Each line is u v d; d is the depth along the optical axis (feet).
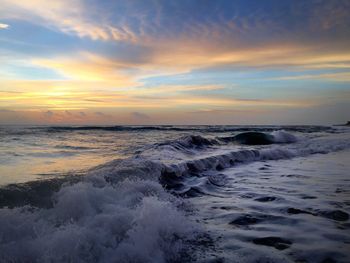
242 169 28.04
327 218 13.48
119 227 11.30
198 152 36.81
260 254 9.95
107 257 9.62
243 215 13.99
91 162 27.89
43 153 33.78
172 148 36.83
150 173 20.38
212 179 22.56
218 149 41.86
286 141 57.36
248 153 34.68
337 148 46.73
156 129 104.94
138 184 17.03
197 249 10.48
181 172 23.24
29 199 13.66
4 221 10.89
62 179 16.31
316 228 12.20
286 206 15.37
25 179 18.98
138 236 10.65
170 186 19.88
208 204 16.02
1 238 10.19
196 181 21.48
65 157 31.19
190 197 17.54
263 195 17.89
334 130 100.83
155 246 10.36
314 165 30.58
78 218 12.23
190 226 12.24
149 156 29.12
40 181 15.58
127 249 9.95
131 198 14.99
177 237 11.28
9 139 50.67
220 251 10.30
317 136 69.77
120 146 43.50
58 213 12.34
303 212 14.34
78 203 12.86
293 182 21.86
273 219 13.42
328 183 21.43
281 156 37.40
